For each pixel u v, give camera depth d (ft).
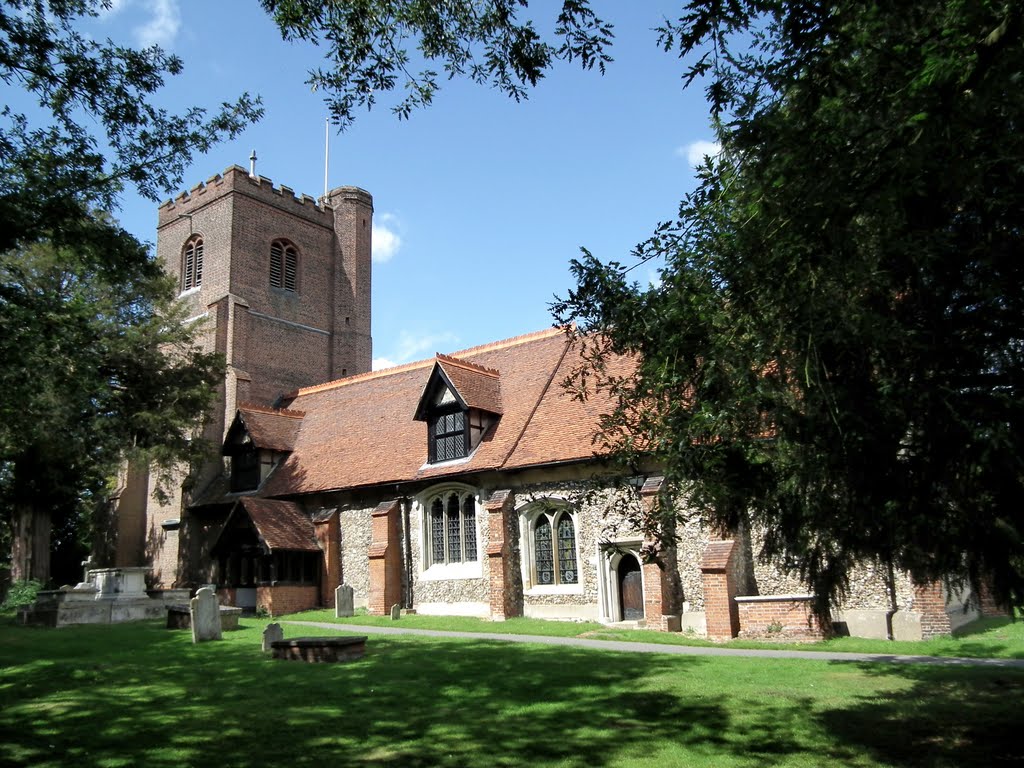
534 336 97.35
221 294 120.57
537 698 37.24
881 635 57.57
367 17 29.50
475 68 30.60
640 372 29.09
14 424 68.95
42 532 103.91
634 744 28.86
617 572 72.54
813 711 33.76
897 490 23.59
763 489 27.37
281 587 88.28
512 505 79.10
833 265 20.93
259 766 26.35
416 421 96.32
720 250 24.04
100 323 89.97
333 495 95.04
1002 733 29.37
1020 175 19.45
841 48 18.83
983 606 26.43
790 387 24.62
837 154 18.47
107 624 75.87
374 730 31.12
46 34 37.88
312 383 129.18
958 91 16.37
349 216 139.33
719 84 21.65
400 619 79.82
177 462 106.63
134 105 41.16
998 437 20.03
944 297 22.61
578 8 23.57
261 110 44.55
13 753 27.81
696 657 50.11
